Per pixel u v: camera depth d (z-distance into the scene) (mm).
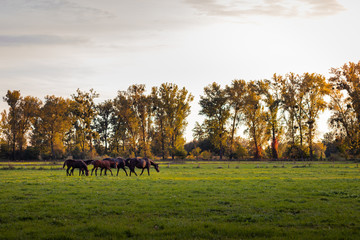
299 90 84500
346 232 11852
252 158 90500
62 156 104188
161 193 21281
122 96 96438
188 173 41062
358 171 41219
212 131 99938
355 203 17359
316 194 20516
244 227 12531
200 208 16188
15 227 12742
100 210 15773
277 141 90875
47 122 102438
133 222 13484
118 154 98562
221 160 84062
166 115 96188
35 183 27500
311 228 12680
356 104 74375
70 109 96250
